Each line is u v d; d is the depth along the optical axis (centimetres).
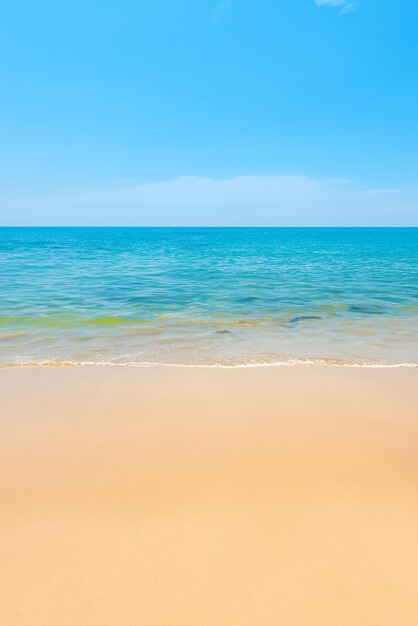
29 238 10781
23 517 307
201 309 1285
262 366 701
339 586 245
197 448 415
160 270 2591
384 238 10312
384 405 525
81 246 6350
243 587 245
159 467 379
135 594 240
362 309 1285
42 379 630
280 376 643
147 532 291
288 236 12619
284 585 246
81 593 240
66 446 420
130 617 226
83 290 1706
